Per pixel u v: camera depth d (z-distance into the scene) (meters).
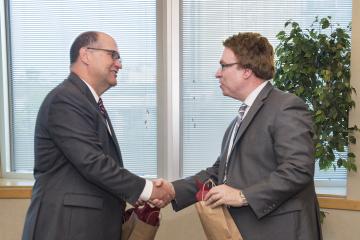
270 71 1.61
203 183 1.72
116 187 1.66
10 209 3.01
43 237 1.62
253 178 1.51
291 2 2.98
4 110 3.22
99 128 1.70
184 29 3.07
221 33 3.06
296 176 1.41
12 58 3.21
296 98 1.53
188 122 3.14
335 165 2.88
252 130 1.54
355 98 2.60
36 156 1.73
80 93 1.67
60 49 3.17
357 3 2.55
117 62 1.82
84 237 1.63
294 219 1.47
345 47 2.57
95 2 3.11
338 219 2.80
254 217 1.51
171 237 3.00
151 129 3.17
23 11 3.16
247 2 3.02
